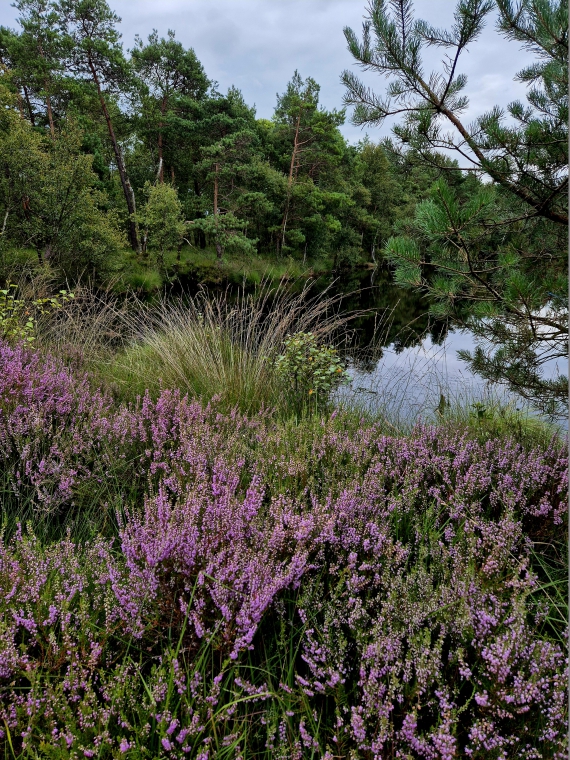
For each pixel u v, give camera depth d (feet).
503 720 4.68
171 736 4.54
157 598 5.98
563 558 7.77
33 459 9.51
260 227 114.11
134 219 86.99
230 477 8.40
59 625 5.82
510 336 10.66
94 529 7.98
